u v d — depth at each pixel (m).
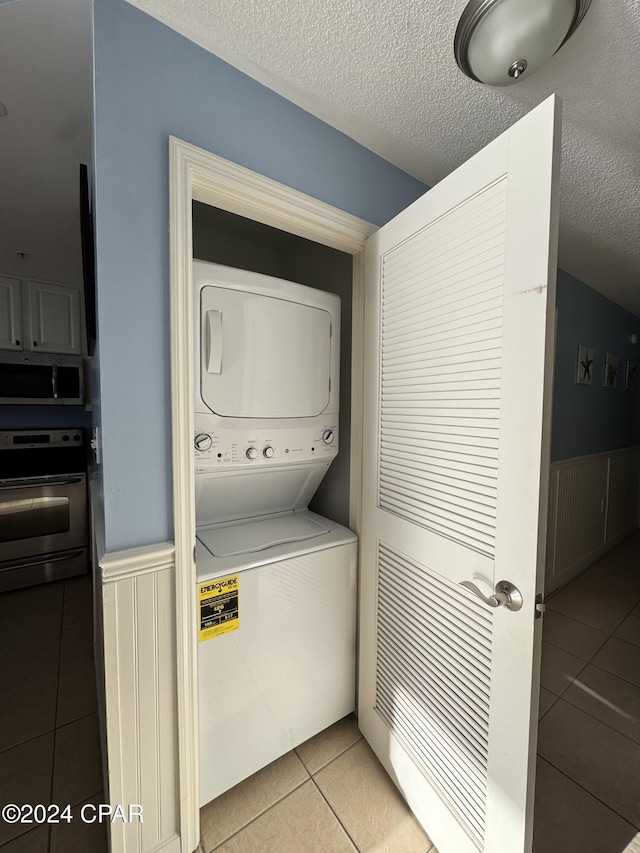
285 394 1.37
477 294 0.91
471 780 0.96
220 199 1.08
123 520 0.94
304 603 1.32
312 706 1.37
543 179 0.74
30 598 2.49
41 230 2.21
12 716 1.54
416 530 1.15
